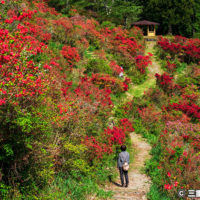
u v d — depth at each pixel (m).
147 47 36.00
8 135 5.14
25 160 5.59
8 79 4.87
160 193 7.63
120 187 8.21
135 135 15.66
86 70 22.81
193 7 47.72
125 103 19.50
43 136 6.14
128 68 27.50
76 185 7.03
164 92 22.78
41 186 6.19
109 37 33.34
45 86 6.18
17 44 5.91
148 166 10.01
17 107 4.97
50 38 22.55
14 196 5.12
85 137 9.29
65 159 7.56
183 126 13.86
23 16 7.76
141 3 50.16
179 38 36.38
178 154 8.84
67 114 7.79
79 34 28.56
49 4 48.84
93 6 54.25
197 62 30.50
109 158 10.17
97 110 14.16
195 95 21.06
